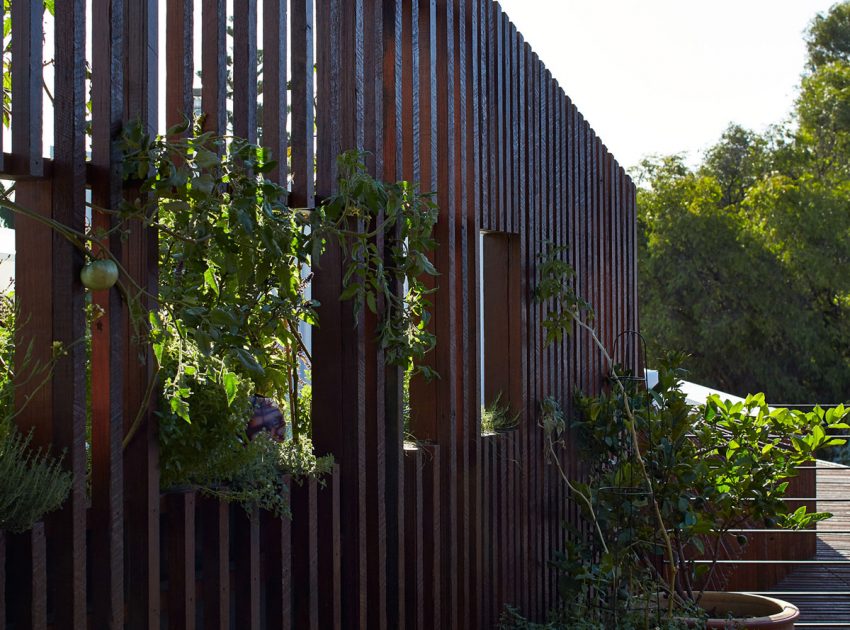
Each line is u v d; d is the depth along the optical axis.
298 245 3.13
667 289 24.41
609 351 7.11
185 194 2.61
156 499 2.71
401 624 3.85
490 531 4.85
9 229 3.78
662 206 24.59
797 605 6.81
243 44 3.03
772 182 24.19
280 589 3.17
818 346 23.45
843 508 9.30
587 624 4.95
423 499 4.18
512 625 4.96
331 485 3.46
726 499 5.40
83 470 2.45
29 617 2.28
